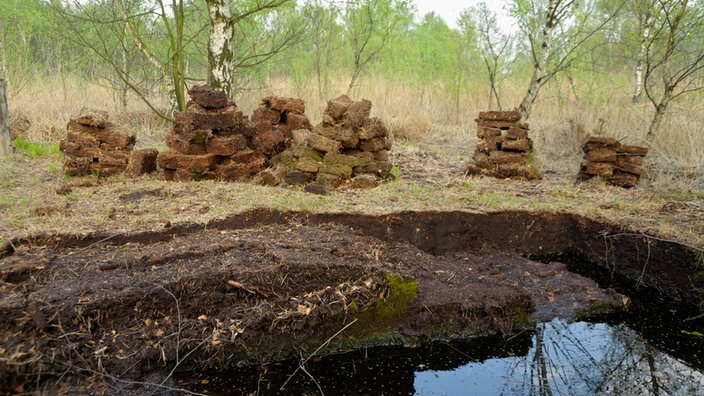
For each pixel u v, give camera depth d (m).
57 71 11.96
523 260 5.72
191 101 6.59
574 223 6.16
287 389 3.80
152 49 11.14
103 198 5.70
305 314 4.13
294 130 7.30
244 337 3.97
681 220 5.79
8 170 6.74
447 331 4.54
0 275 3.74
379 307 4.38
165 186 6.15
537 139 10.28
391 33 13.77
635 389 3.95
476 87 13.01
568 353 4.43
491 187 7.12
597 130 9.23
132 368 3.59
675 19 7.69
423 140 10.88
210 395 3.62
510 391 3.93
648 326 4.80
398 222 5.60
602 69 12.02
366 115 7.04
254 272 4.18
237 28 11.20
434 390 3.94
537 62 9.06
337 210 5.60
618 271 5.69
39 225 4.61
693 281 4.96
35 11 11.58
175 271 4.11
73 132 6.64
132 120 10.46
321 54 13.80
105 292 3.78
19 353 3.32
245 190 6.05
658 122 8.09
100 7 9.57
